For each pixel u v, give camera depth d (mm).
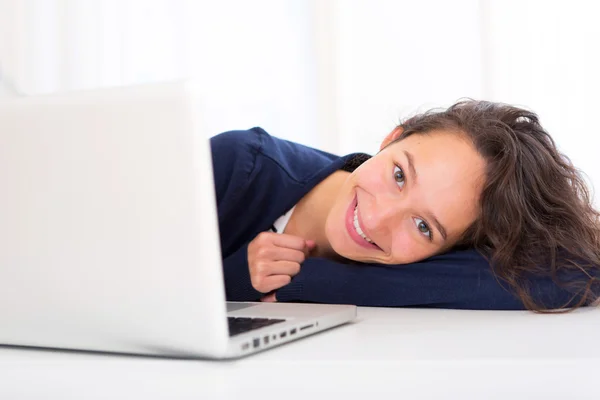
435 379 602
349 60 2582
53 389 631
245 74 2672
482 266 1187
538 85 2432
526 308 1135
